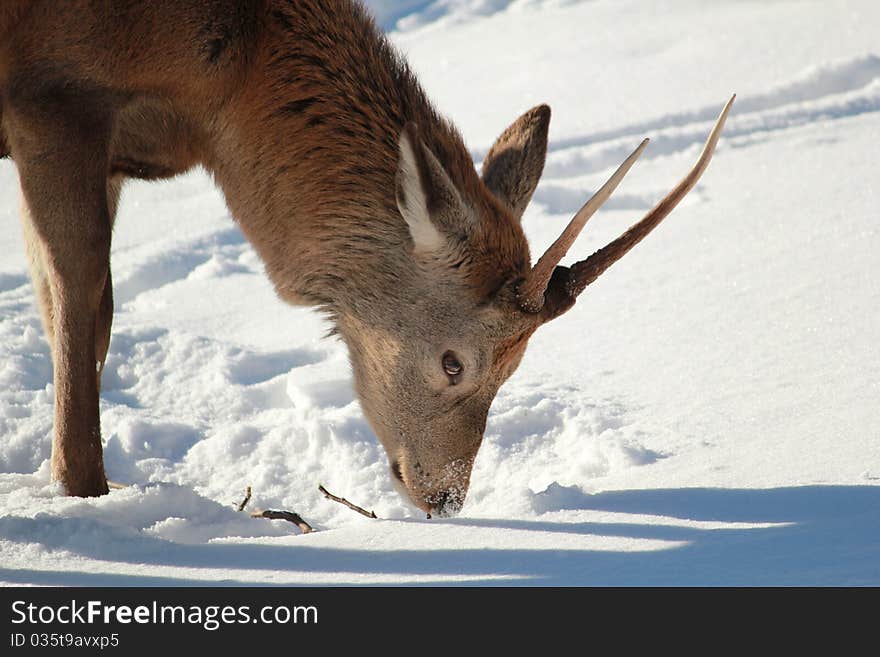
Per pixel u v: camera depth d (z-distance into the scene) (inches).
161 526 347.3
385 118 388.5
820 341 491.2
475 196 374.3
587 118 874.8
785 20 1067.9
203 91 392.2
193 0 379.2
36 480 406.6
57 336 387.2
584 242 661.3
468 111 929.5
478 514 365.1
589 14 1213.7
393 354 384.8
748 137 809.5
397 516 410.3
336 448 458.6
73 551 310.2
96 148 383.6
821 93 881.5
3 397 500.1
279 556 311.3
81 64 377.7
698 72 954.1
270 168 399.2
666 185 738.2
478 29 1224.8
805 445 385.1
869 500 324.5
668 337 529.3
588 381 495.8
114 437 476.4
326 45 391.5
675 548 297.6
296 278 406.3
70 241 382.9
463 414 380.5
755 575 268.7
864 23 1023.0
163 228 756.6
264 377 546.0
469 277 367.2
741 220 663.8
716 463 382.3
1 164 880.9
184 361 557.0
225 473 457.7
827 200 670.5
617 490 362.3
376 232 385.1
